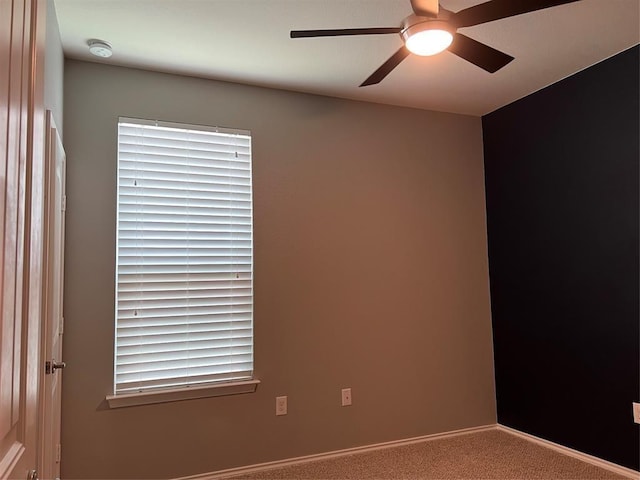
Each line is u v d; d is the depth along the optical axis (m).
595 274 3.08
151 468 2.79
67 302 2.69
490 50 2.14
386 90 3.43
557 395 3.32
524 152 3.64
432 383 3.65
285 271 3.25
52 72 2.18
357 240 3.50
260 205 3.22
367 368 3.45
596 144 3.09
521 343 3.63
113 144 2.86
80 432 2.66
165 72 3.02
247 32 2.54
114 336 2.78
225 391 3.01
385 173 3.66
